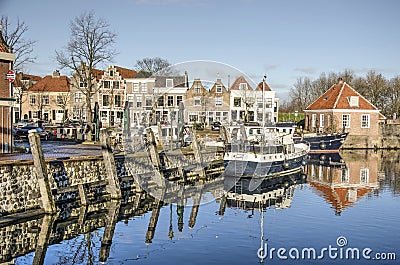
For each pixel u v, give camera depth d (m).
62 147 34.84
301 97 103.44
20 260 15.15
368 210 22.39
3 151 26.84
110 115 68.31
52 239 17.45
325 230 18.61
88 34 40.88
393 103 88.31
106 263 14.84
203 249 16.23
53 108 74.44
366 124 63.12
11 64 27.58
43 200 20.11
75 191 23.33
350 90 64.44
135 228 19.19
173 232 18.42
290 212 21.95
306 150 39.81
